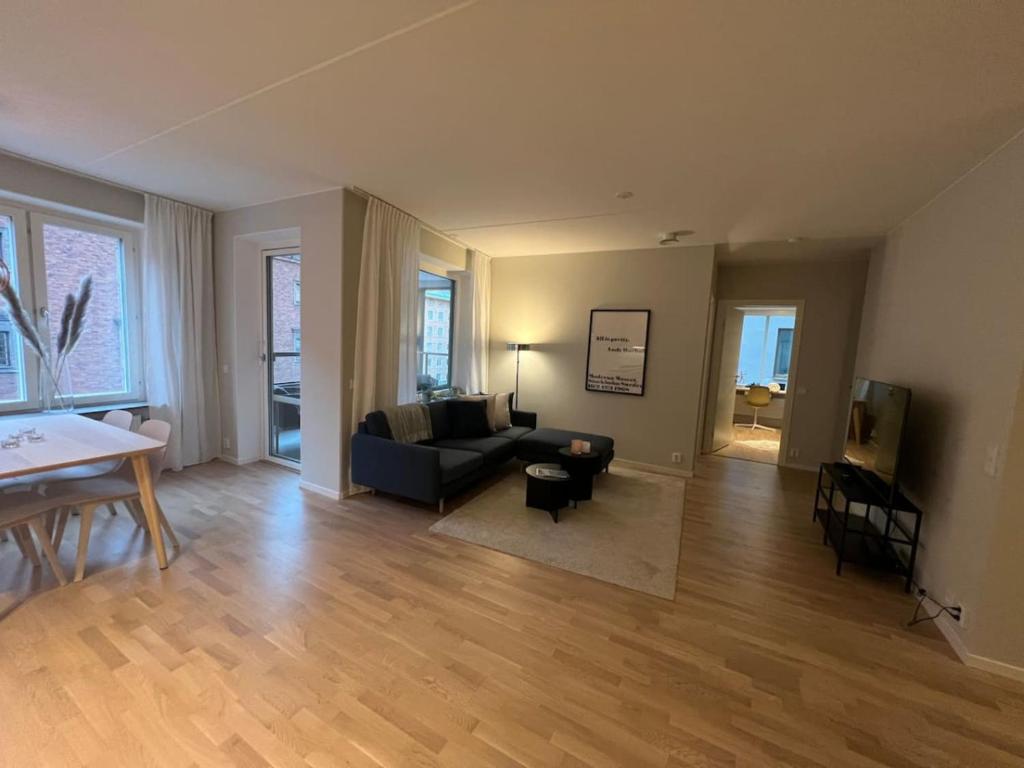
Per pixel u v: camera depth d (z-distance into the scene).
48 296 3.44
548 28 1.55
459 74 1.86
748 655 2.02
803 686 1.84
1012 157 2.08
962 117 1.97
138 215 3.79
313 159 2.86
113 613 2.12
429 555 2.83
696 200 3.29
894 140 2.23
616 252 5.14
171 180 3.41
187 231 4.07
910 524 2.85
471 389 5.54
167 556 2.67
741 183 2.91
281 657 1.88
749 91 1.89
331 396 3.67
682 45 1.61
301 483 3.96
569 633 2.13
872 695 1.81
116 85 2.05
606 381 5.27
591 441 4.47
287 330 4.48
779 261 5.39
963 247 2.48
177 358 4.10
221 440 4.61
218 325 4.44
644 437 5.12
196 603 2.22
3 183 3.00
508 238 4.78
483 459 3.96
